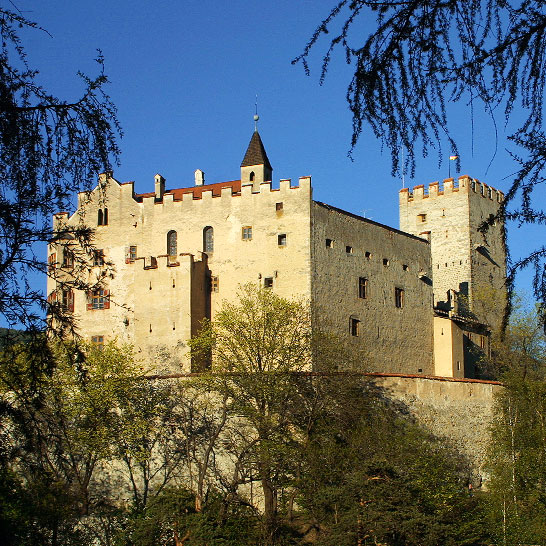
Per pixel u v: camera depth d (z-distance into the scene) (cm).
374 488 3700
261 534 3816
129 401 4834
